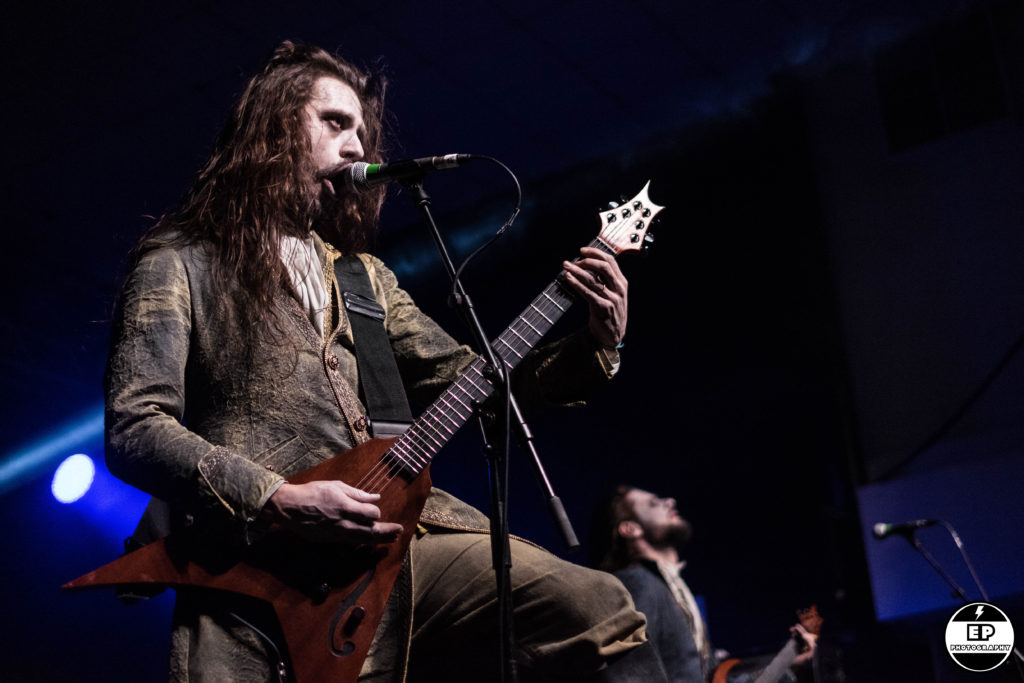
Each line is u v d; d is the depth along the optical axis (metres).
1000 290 6.22
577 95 6.82
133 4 5.85
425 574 1.94
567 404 2.18
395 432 1.99
